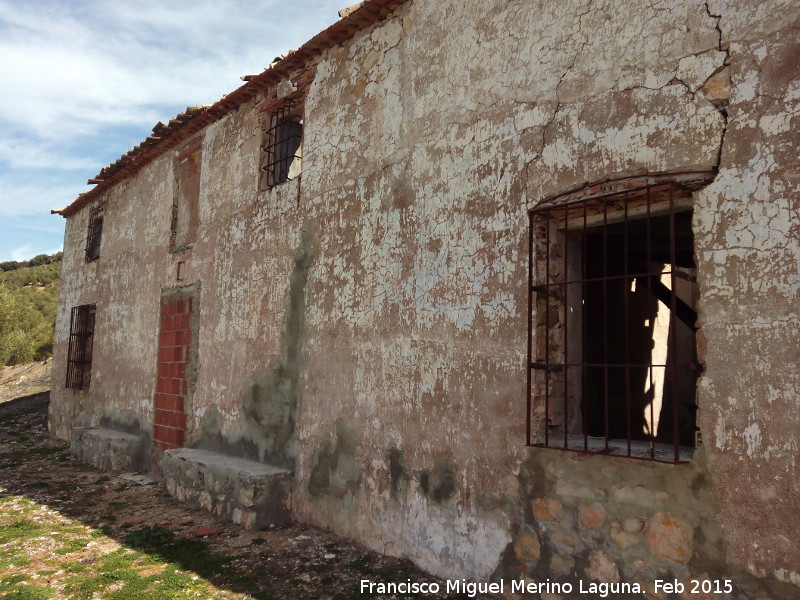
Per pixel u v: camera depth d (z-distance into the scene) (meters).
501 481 4.26
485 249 4.54
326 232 6.12
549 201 4.17
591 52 4.04
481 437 4.42
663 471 3.47
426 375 4.88
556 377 4.34
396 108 5.47
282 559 5.08
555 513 3.93
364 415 5.42
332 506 5.68
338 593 4.39
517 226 4.34
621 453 3.70
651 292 6.03
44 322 28.31
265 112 7.33
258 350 6.90
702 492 3.31
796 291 3.07
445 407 4.70
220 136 8.19
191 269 8.41
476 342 4.53
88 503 7.06
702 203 3.45
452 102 4.93
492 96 4.62
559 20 4.25
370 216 5.61
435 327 4.85
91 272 11.72
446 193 4.88
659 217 4.22
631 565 3.54
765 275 3.18
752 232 3.25
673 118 3.60
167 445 8.38
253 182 7.40
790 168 3.14
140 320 9.59
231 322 7.43
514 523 4.15
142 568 4.95
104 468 8.97
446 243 4.83
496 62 4.63
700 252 3.44
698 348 3.42
